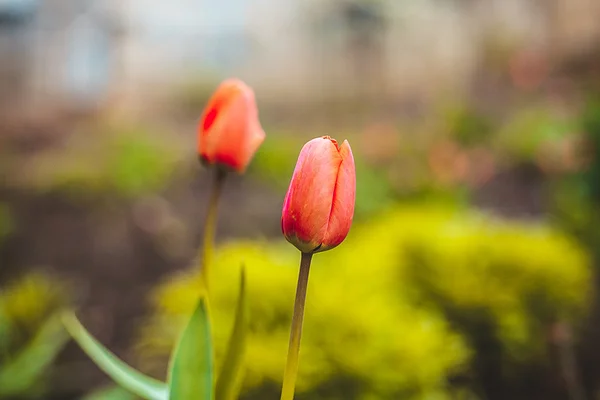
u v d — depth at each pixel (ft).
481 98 13.25
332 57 22.22
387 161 8.93
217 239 6.91
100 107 19.43
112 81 20.92
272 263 3.35
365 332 2.91
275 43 23.52
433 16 20.47
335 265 3.64
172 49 22.67
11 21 19.49
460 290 3.49
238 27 23.68
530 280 3.59
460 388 3.40
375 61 21.50
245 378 2.83
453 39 19.62
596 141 5.78
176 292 3.36
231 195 8.58
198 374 2.10
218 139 2.14
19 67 19.56
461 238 3.75
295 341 1.89
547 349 3.50
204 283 2.18
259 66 23.38
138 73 21.67
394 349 2.87
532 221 6.39
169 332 3.48
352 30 21.99
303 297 1.88
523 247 3.69
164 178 9.45
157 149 10.83
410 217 4.36
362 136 11.57
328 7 22.06
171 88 21.62
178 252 6.59
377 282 3.39
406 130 11.46
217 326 2.95
